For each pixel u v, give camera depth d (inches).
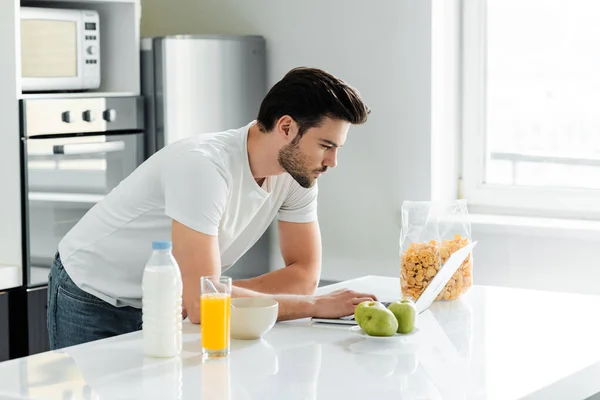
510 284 166.7
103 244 101.3
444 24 173.8
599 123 169.5
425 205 104.4
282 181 103.3
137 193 97.8
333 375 75.8
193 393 70.7
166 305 80.1
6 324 151.9
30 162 151.6
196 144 94.1
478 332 91.3
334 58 179.8
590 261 159.2
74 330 103.8
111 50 172.7
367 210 179.6
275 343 85.8
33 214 152.9
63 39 160.7
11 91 150.5
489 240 168.2
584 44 169.6
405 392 71.7
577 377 78.6
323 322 93.0
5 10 149.9
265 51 185.5
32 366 78.0
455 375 76.8
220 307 80.4
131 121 168.9
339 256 183.8
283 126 92.1
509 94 176.4
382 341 87.0
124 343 85.8
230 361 79.6
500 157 177.9
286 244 108.3
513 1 174.6
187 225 89.6
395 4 172.9
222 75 176.4
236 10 188.5
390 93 174.9
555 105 172.9
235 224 99.6
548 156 174.2
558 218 171.5
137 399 69.4
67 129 156.8
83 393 70.9
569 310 101.2
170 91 170.9
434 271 103.5
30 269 153.4
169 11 196.2
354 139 179.8
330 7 179.0
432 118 171.6
